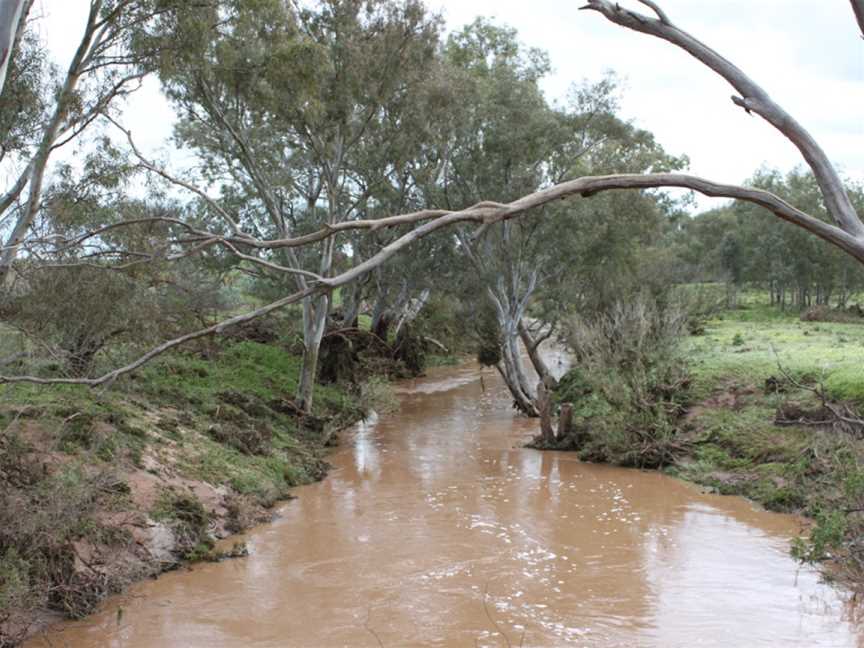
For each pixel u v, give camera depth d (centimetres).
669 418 2077
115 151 1482
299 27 2245
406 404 3158
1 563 996
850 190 4534
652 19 459
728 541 1412
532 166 2759
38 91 1434
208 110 2319
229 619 1084
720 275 5125
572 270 2914
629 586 1199
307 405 2439
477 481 1884
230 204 2767
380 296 3775
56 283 1342
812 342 2747
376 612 1109
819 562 1285
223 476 1645
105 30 1442
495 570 1274
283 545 1409
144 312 1627
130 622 1072
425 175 2753
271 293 3216
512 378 2836
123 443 1516
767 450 1805
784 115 436
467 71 2998
